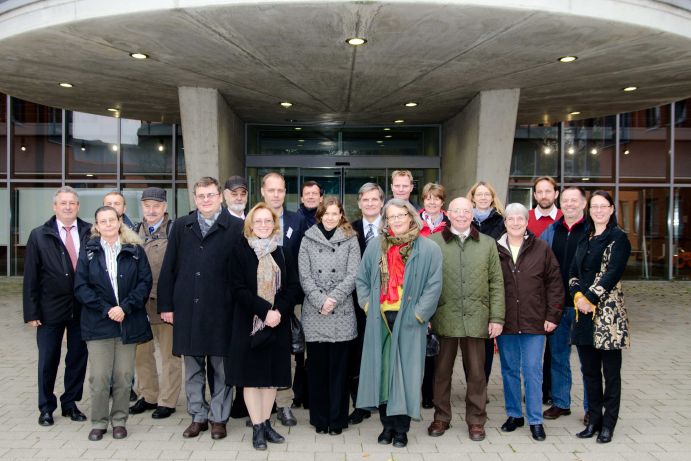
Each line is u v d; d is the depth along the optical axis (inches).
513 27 256.4
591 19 247.8
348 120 522.0
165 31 260.2
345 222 182.1
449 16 243.0
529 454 162.6
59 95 400.2
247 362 163.8
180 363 195.2
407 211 169.2
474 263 173.2
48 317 182.1
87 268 171.3
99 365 169.6
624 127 613.0
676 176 615.5
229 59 306.7
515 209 178.1
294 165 570.9
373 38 271.1
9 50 289.0
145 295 172.2
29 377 238.7
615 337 166.9
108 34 264.4
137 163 608.7
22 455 159.6
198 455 160.7
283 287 170.2
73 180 611.5
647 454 162.6
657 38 270.2
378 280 169.5
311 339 174.2
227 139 434.0
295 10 236.1
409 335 166.2
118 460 156.9
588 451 164.6
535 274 175.6
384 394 168.2
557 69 328.8
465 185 444.5
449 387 178.4
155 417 191.2
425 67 324.8
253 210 169.3
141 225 208.7
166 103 425.4
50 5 253.3
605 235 170.4
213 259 175.5
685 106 609.3
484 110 390.6
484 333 172.1
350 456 160.7
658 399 212.4
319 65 320.2
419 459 158.7
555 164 611.5
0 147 614.2
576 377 239.9
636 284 577.6
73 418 188.2
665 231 617.0
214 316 173.2
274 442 169.8
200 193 177.8
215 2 232.8
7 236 615.2
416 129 570.9
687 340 314.0
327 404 178.1
